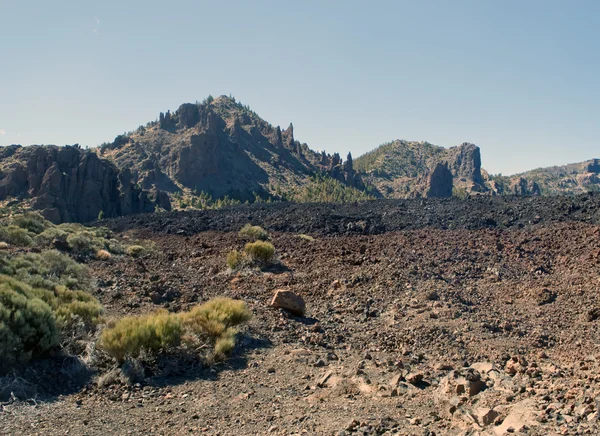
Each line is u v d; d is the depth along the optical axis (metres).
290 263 17.75
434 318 10.50
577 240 16.27
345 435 5.06
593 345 8.17
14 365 7.05
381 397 6.26
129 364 7.38
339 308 11.84
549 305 11.03
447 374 6.86
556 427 4.50
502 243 17.64
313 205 36.53
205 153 152.75
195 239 25.31
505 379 6.47
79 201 76.31
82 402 6.45
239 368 7.80
